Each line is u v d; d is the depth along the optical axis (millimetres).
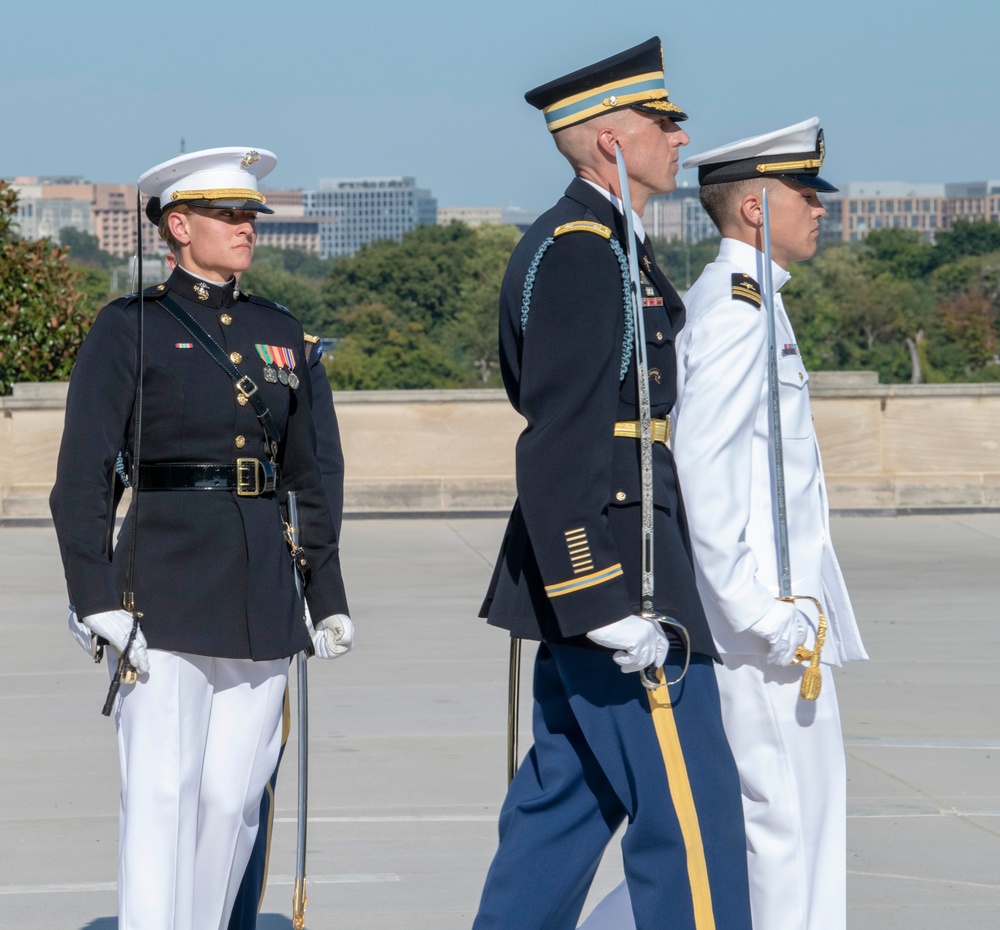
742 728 5883
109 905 7383
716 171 6184
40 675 12531
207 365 5918
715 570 5547
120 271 187375
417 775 9641
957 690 11945
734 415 5594
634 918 5523
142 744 5754
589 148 5586
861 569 17672
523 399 5270
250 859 6324
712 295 5828
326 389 6770
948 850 8211
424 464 22453
